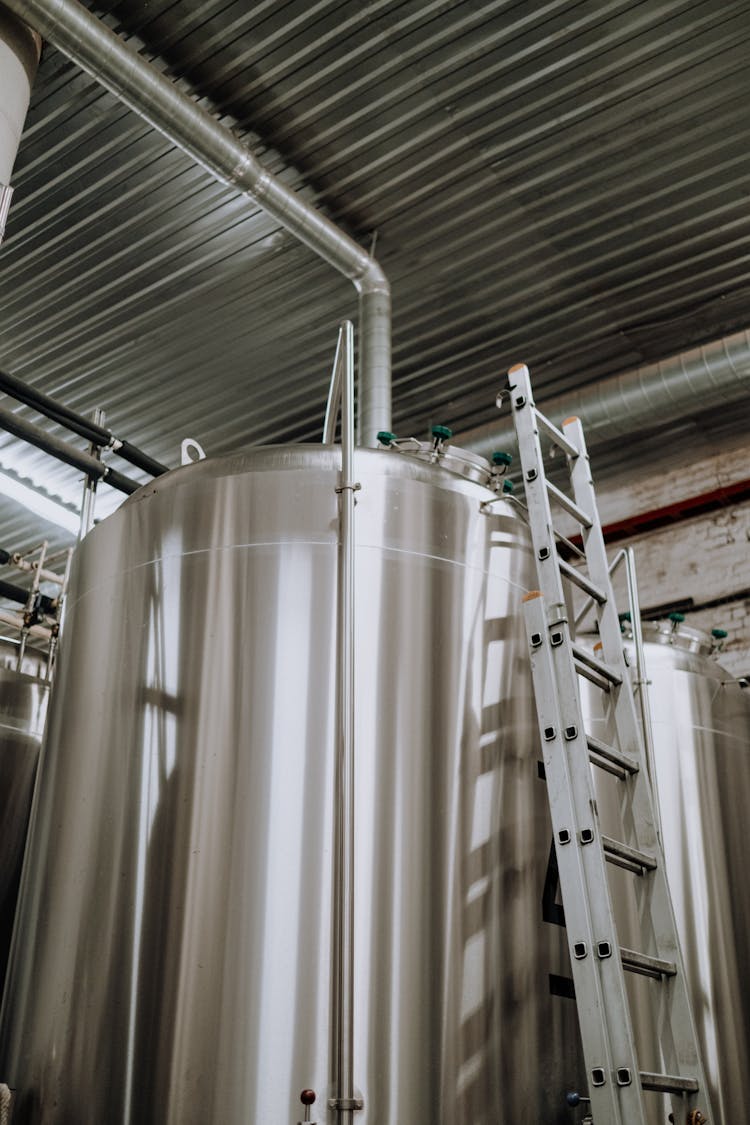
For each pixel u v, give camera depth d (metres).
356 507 3.07
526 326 6.36
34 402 5.13
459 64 4.91
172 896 2.69
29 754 4.40
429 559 3.08
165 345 6.58
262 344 6.54
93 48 4.39
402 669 2.91
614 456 7.28
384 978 2.58
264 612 2.93
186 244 5.87
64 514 7.93
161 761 2.86
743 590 6.93
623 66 4.91
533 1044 2.74
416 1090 2.50
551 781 2.88
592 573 3.53
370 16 4.71
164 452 7.51
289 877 2.64
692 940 3.74
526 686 3.13
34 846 3.10
